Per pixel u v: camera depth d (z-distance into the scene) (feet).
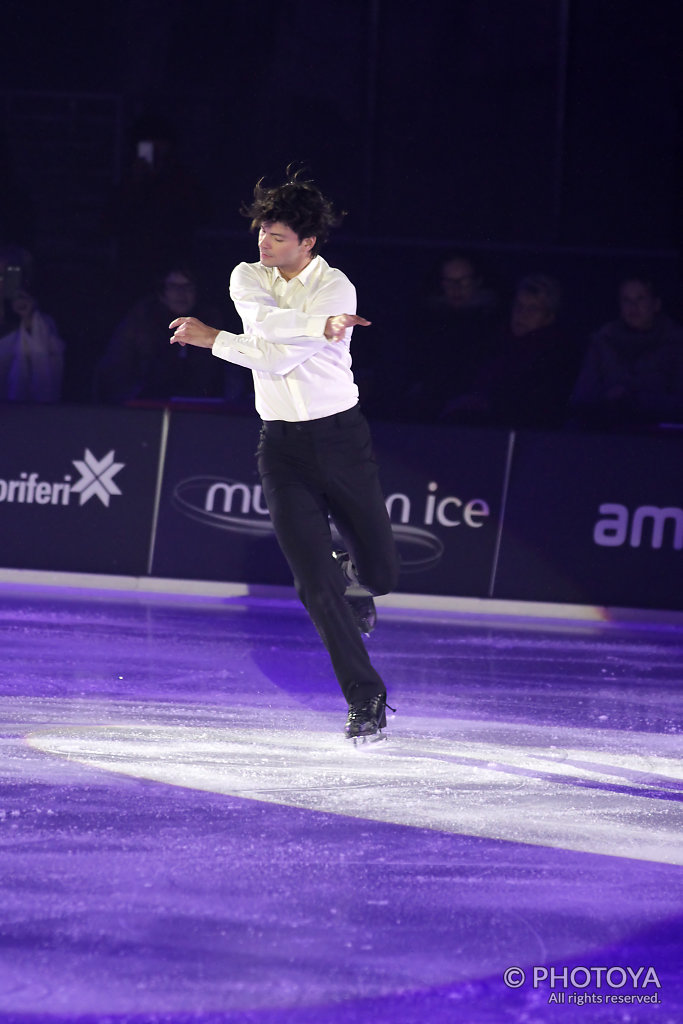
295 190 41.52
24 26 129.59
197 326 40.96
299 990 24.75
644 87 125.39
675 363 99.91
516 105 126.62
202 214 114.21
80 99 127.95
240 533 82.79
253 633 68.90
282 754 42.93
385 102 127.24
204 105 128.36
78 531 82.79
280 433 42.73
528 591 82.53
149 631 67.31
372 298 121.90
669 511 82.74
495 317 107.45
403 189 128.16
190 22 127.54
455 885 30.73
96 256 125.39
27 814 34.65
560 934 27.96
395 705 52.29
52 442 82.94
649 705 55.21
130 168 113.09
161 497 83.05
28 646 60.95
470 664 63.31
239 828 34.35
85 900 28.63
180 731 45.50
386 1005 24.34
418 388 107.55
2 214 112.78
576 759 44.52
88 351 120.06
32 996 24.04
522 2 125.08
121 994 24.27
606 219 127.24
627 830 36.04
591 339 101.19
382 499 43.57
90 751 41.91
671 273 120.67
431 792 39.06
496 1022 23.94
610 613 82.28
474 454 83.10
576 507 82.79
